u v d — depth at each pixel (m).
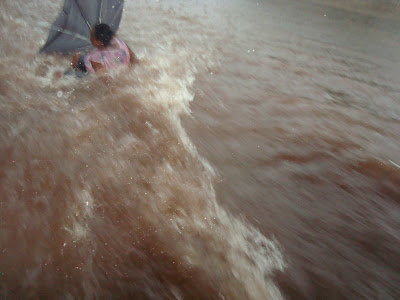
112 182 2.07
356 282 1.59
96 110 2.89
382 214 2.03
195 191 2.08
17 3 6.45
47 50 3.74
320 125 3.09
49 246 1.61
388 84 4.62
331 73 4.84
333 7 14.21
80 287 1.45
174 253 1.64
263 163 2.45
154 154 2.40
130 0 8.33
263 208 2.02
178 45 5.30
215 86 3.77
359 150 2.72
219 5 10.13
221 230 1.81
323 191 2.20
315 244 1.79
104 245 1.66
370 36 8.62
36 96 3.04
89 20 3.63
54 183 2.00
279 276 1.58
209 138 2.70
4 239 1.62
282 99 3.62
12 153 2.21
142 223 1.80
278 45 6.15
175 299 1.44
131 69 3.62
